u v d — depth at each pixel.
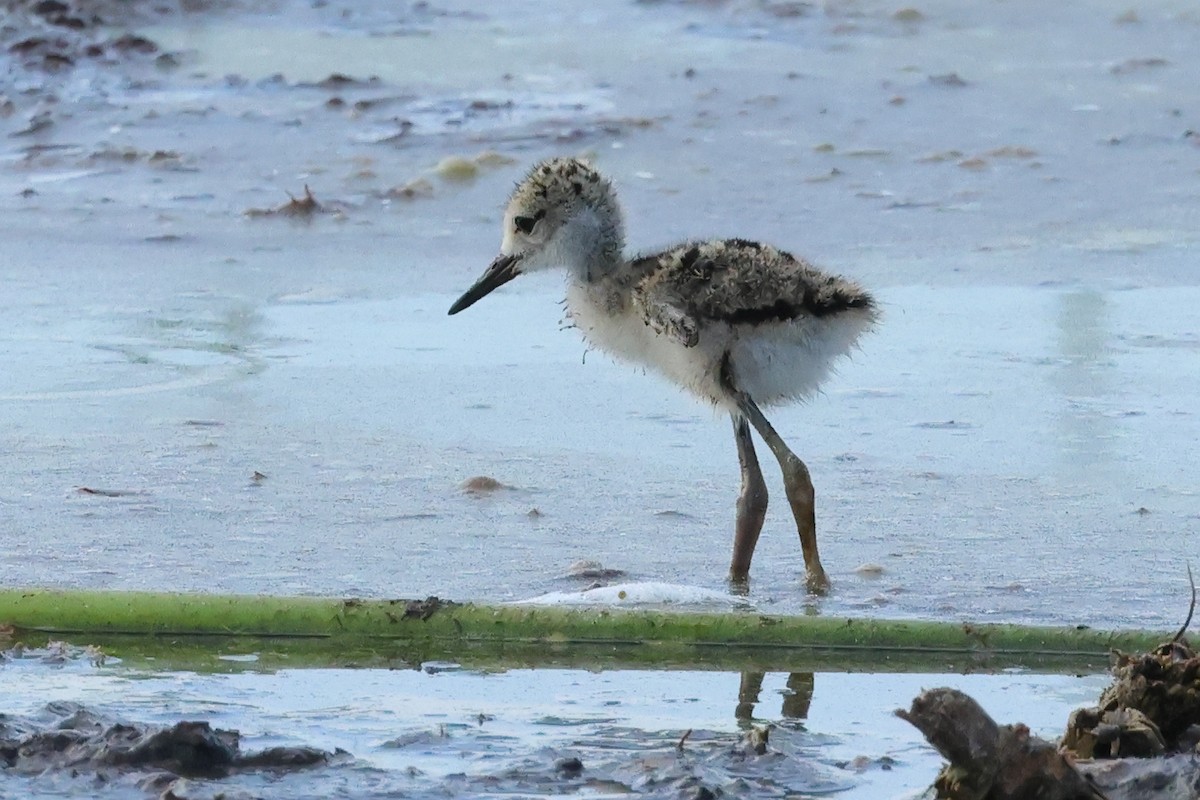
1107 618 8.23
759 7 25.75
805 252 15.52
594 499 10.17
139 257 15.52
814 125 20.06
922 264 15.23
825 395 12.12
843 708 7.25
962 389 12.20
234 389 12.17
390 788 6.27
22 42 22.50
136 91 21.25
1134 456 10.83
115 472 10.45
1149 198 17.31
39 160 18.58
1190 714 6.56
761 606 8.45
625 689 7.48
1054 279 14.81
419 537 9.44
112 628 8.05
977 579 8.81
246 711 7.11
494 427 11.50
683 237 15.80
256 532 9.45
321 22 24.95
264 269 15.22
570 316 10.34
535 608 8.08
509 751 6.66
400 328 13.72
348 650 7.97
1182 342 13.16
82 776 6.28
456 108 20.61
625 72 22.33
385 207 17.14
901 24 25.05
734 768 6.47
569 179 10.15
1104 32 24.53
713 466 10.83
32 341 13.16
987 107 20.86
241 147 19.14
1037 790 5.76
